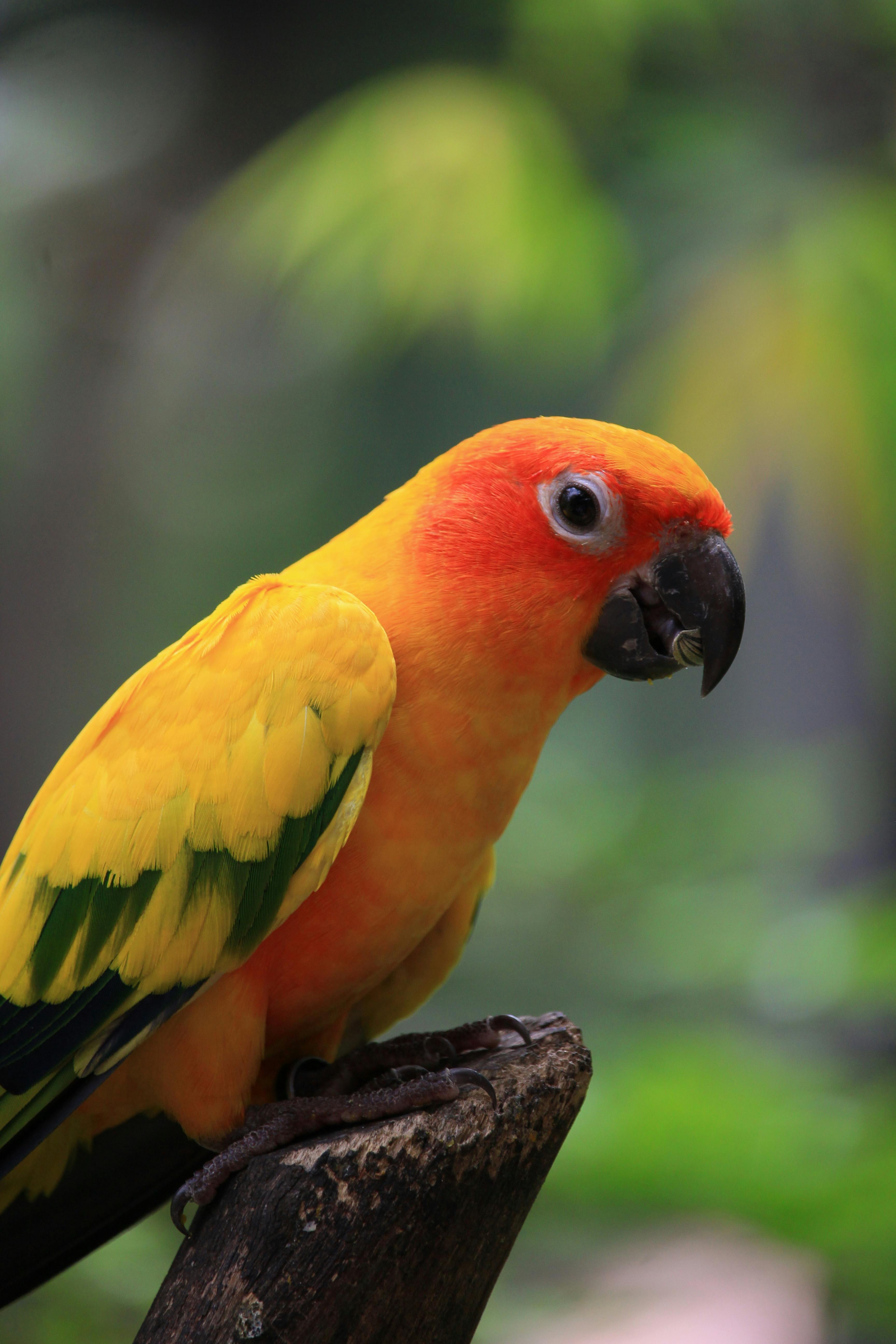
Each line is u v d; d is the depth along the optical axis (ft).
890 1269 22.21
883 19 30.42
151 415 51.01
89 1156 15.47
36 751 50.37
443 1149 11.37
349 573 14.94
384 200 29.63
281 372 53.11
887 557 29.19
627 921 35.09
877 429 27.96
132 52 42.06
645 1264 25.88
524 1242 25.40
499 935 41.42
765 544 39.68
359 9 41.83
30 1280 15.87
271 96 43.55
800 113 31.48
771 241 29.45
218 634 13.91
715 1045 27.09
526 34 31.42
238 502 60.49
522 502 14.42
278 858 13.12
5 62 40.83
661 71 32.65
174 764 13.35
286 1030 14.90
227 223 34.40
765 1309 31.04
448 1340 11.58
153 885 13.24
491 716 14.24
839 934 27.04
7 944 13.83
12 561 49.65
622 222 31.78
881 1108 24.73
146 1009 13.25
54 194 42.16
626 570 14.67
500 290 30.14
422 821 13.98
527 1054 12.71
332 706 13.20
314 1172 11.30
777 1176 23.02
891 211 29.22
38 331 43.34
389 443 58.08
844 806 33.55
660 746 62.95
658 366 30.09
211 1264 11.53
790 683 42.22
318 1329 11.14
